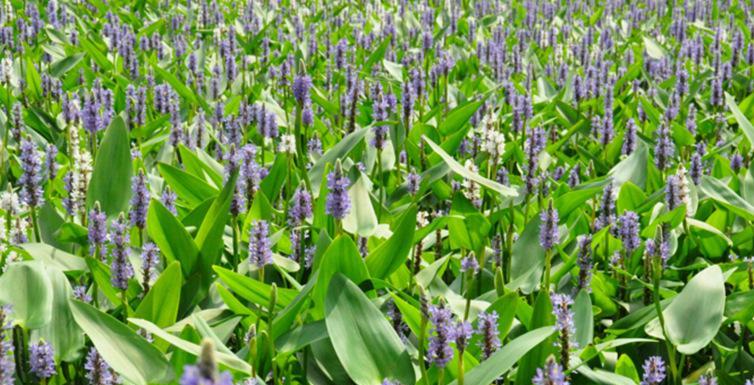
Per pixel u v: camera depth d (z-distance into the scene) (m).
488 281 4.38
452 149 6.04
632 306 4.34
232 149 4.48
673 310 3.52
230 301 3.57
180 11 12.38
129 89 6.55
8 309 2.95
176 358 3.14
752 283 4.25
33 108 6.76
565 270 4.19
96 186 4.43
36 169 4.13
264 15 12.17
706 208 5.34
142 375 2.96
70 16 11.44
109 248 4.24
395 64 8.76
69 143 5.38
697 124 7.74
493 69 9.02
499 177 5.46
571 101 8.31
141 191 3.90
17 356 3.27
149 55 9.38
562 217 4.94
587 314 3.58
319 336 3.28
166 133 6.30
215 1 12.22
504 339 3.65
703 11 13.75
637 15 13.53
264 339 3.16
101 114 6.55
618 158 6.80
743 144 6.73
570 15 13.55
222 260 4.36
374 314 3.21
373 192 5.66
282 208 5.24
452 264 4.72
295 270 4.08
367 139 6.09
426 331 3.46
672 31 11.34
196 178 4.76
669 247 4.52
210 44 10.61
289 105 7.44
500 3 14.40
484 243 4.49
